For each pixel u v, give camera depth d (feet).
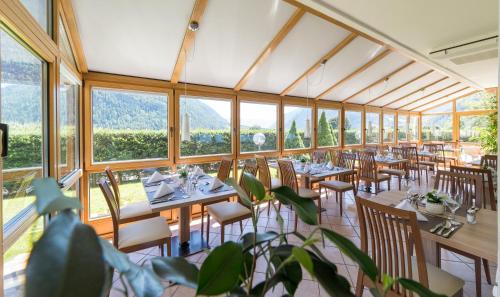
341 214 11.18
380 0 6.65
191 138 11.64
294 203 2.53
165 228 6.86
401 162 15.56
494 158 11.91
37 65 4.96
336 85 14.73
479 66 13.11
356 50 11.12
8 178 3.93
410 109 25.22
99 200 9.49
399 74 15.28
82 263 1.24
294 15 8.04
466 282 6.26
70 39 7.25
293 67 11.73
